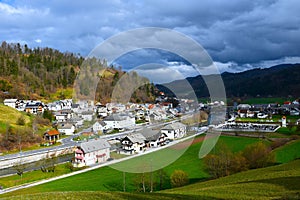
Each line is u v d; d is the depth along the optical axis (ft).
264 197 61.93
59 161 173.78
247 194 67.26
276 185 72.59
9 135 211.82
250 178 93.15
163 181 118.21
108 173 132.36
